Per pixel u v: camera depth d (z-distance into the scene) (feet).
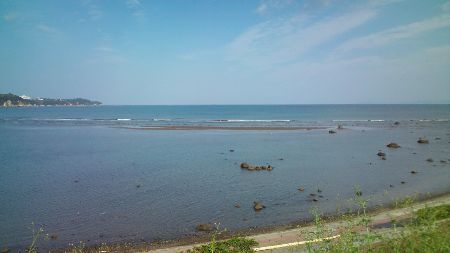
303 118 474.90
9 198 93.30
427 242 26.78
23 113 638.12
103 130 292.40
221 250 52.01
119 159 154.51
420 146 192.13
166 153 171.53
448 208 48.65
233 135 253.85
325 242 32.24
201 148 188.65
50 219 77.61
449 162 144.25
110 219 77.87
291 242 57.41
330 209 83.10
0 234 68.95
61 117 503.20
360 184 108.47
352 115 551.59
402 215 59.26
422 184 107.24
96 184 109.29
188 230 71.26
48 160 151.02
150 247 62.69
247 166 133.39
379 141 215.51
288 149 184.03
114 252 60.75
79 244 64.39
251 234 67.77
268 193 99.25
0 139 225.35
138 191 101.24
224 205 88.17
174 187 106.01
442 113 601.21
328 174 123.65
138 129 301.02
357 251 28.78
